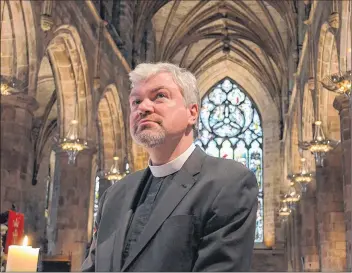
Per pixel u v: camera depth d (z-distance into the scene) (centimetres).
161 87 308
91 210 3444
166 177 302
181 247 267
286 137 3728
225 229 267
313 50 2134
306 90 2506
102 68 2298
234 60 4362
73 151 1864
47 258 1498
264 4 3494
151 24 3588
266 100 4378
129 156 2772
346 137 1537
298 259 3152
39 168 3331
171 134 303
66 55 2033
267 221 4109
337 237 2041
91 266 320
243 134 4422
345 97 1542
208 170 294
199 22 3791
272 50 3756
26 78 1543
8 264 324
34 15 1555
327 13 1780
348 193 1464
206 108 4509
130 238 289
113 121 2670
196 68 4312
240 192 278
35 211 3278
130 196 313
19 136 1462
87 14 2095
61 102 2086
